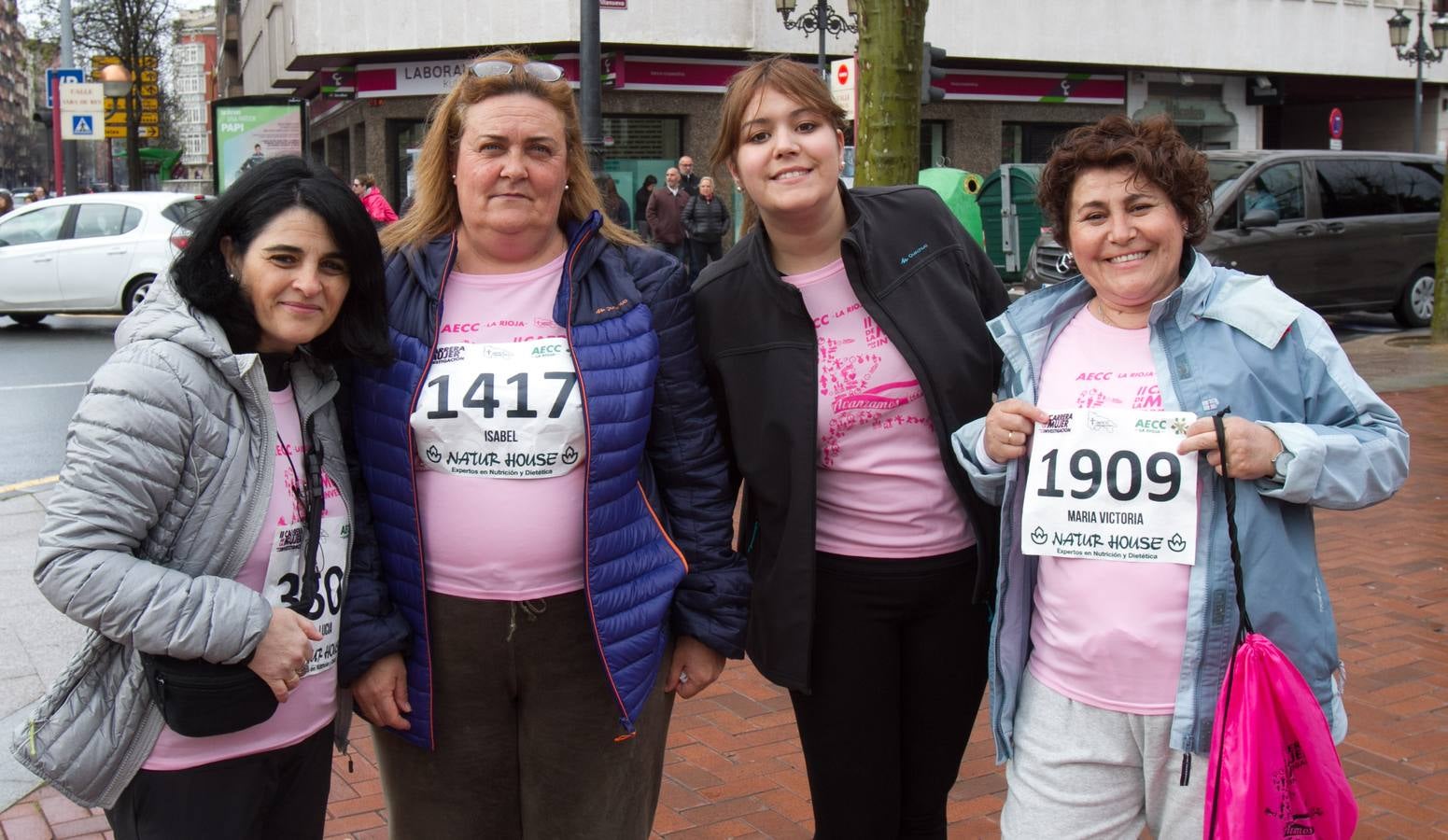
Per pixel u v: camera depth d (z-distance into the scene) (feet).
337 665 7.88
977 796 11.85
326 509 7.68
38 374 38.93
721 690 14.60
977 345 8.77
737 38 70.54
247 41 127.03
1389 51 93.86
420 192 8.45
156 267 48.67
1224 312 7.28
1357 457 6.90
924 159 80.53
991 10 77.10
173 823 7.06
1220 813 6.67
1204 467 7.15
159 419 6.72
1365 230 44.45
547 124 7.96
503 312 8.20
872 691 8.82
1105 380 7.50
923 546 8.65
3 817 11.16
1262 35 87.35
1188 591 7.13
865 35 19.92
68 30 72.59
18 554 19.19
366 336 7.75
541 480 7.97
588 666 8.29
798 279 8.75
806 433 8.55
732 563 8.96
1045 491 7.42
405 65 73.36
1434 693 13.78
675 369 8.67
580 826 8.48
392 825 8.71
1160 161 7.07
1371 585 17.52
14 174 310.65
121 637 6.58
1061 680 7.50
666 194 59.06
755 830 11.23
